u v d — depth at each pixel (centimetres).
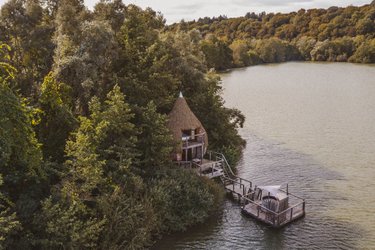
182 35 6662
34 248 2820
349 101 10425
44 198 3108
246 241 3519
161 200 3541
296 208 4109
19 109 2664
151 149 3872
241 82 14400
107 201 3170
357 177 5112
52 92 3484
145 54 4788
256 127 7794
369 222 3881
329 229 3738
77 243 2803
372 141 6769
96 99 3672
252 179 5019
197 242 3478
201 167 4466
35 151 2888
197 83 5600
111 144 3653
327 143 6675
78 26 4359
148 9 5897
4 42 4466
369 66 19138
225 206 4188
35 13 4588
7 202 2698
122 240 3181
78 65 3878
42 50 4544
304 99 10838
